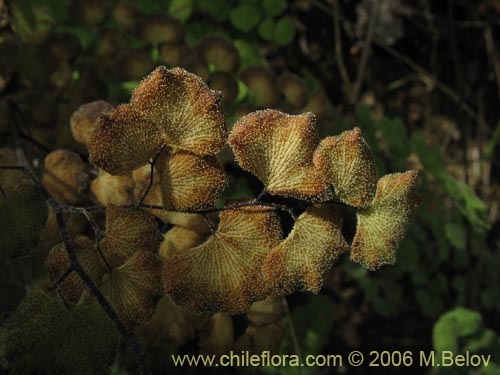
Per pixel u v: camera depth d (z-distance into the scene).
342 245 0.10
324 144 0.09
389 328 0.29
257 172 0.10
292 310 0.23
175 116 0.09
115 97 0.19
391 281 0.25
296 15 0.31
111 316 0.09
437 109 0.34
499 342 0.23
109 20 0.21
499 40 0.35
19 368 0.09
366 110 0.24
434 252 0.27
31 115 0.17
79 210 0.10
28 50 0.17
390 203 0.10
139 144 0.10
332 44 0.31
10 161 0.13
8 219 0.10
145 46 0.19
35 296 0.09
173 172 0.10
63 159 0.14
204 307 0.10
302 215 0.10
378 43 0.33
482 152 0.34
